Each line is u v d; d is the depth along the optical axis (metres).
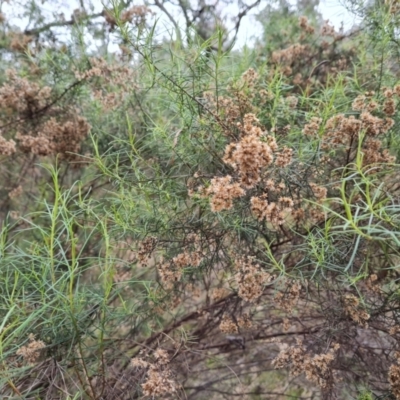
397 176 1.32
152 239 1.40
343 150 1.41
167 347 1.69
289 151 1.14
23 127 2.22
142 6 1.90
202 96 1.46
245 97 1.41
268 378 2.23
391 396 1.31
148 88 1.46
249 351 2.05
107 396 1.36
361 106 1.28
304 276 1.27
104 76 2.04
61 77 2.18
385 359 1.53
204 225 1.39
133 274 1.96
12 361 1.27
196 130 1.39
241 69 1.60
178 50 1.50
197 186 1.41
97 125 2.21
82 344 1.40
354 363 1.52
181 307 2.02
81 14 2.34
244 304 1.65
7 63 2.44
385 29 1.50
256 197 1.14
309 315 1.65
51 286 1.12
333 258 1.19
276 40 2.50
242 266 1.30
